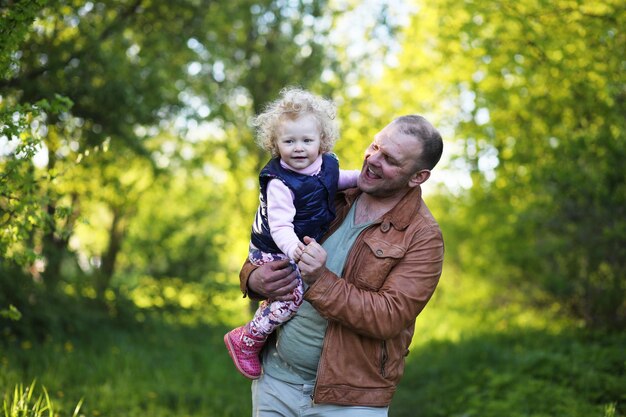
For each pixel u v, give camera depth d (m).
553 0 7.13
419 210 2.97
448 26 8.90
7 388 5.32
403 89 11.98
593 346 7.44
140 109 8.05
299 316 3.00
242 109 12.35
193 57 9.36
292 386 3.06
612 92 6.71
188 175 12.33
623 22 6.71
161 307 11.14
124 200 10.91
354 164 12.00
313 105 2.93
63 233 4.52
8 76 4.05
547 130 8.34
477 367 7.54
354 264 2.92
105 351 7.98
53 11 6.92
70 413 5.48
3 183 4.00
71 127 7.52
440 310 15.34
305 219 2.92
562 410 5.59
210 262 11.88
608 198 8.04
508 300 13.05
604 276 9.09
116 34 8.20
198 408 6.50
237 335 3.13
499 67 8.11
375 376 2.90
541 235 10.23
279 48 12.26
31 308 7.84
